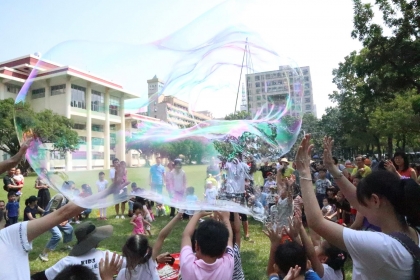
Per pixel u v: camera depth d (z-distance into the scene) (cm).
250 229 659
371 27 1338
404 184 135
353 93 2798
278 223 259
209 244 175
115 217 807
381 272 127
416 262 122
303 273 189
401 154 423
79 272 168
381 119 2350
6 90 1880
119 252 502
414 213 133
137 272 223
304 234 210
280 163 414
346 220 506
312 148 165
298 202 278
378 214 141
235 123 289
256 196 292
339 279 235
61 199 530
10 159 199
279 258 193
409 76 1327
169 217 801
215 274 174
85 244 256
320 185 657
